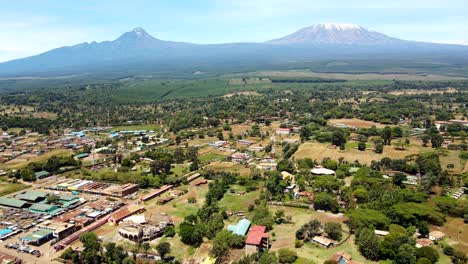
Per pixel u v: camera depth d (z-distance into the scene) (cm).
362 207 16788
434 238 14038
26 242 14900
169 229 15212
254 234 14012
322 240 14050
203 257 13475
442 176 19562
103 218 17375
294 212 17275
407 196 17125
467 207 15750
